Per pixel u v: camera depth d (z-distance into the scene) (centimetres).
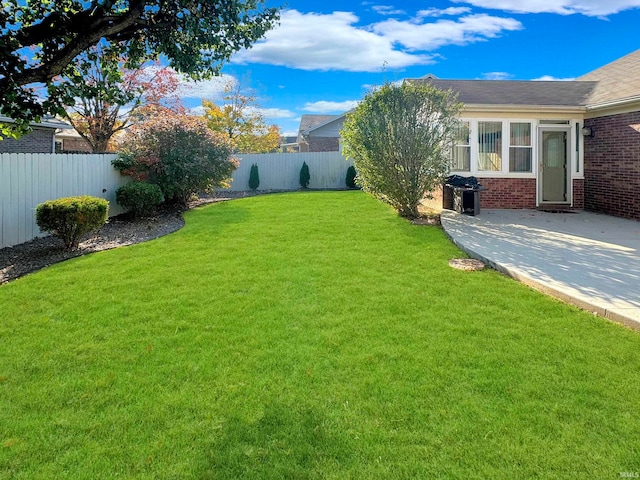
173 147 1299
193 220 1072
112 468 235
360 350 371
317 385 317
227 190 2022
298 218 1069
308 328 419
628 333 394
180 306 481
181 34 548
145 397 303
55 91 551
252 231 909
